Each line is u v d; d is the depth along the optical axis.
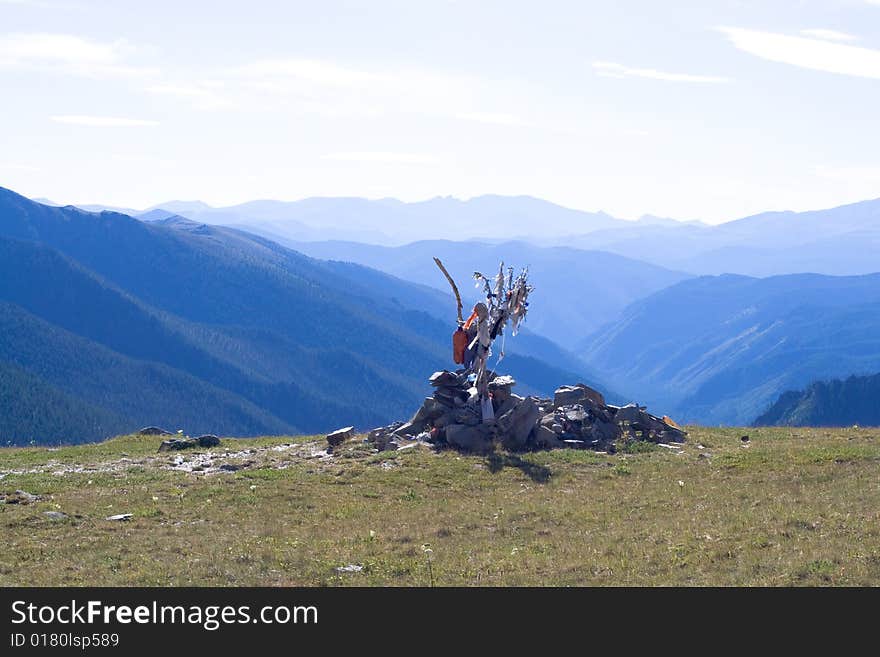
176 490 29.48
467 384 37.22
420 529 24.39
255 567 20.88
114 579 20.00
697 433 39.50
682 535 22.52
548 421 36.25
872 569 18.94
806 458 31.23
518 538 23.53
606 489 28.94
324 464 33.62
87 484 30.97
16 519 25.09
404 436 36.41
